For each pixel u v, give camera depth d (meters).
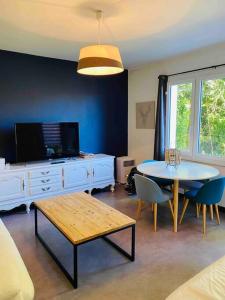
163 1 2.12
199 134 3.91
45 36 3.00
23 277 1.37
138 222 3.20
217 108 3.62
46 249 2.53
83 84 4.54
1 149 3.76
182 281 2.04
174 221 2.93
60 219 2.28
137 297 1.86
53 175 3.80
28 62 3.88
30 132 3.75
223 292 1.09
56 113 4.27
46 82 4.10
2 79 3.67
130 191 4.34
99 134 4.88
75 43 3.29
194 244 2.64
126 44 3.33
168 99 4.29
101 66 2.11
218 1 2.13
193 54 3.79
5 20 2.51
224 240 2.73
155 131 4.39
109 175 4.48
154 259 2.36
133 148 5.19
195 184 3.36
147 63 4.47
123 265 2.27
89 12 2.33
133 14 2.39
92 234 1.99
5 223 3.18
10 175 3.39
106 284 2.01
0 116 3.71
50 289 1.95
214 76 3.55
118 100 5.07
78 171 4.07
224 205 3.56
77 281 2.01
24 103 3.91
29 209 3.62
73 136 4.23
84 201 2.76
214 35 3.01
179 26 2.71
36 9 2.26
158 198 2.89
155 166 3.44
